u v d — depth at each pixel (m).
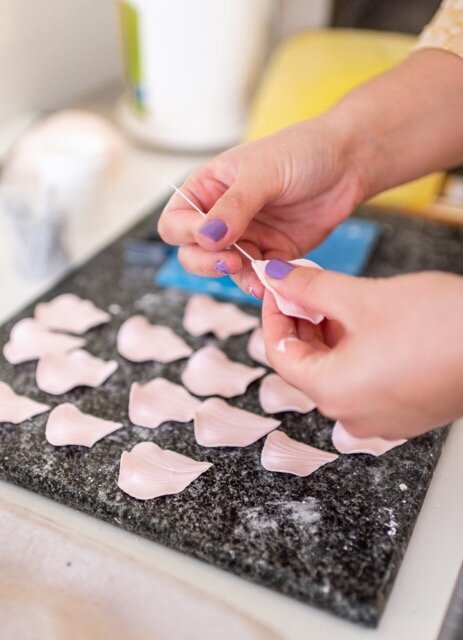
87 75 0.87
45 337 0.54
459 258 0.63
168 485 0.43
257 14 0.74
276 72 0.74
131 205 0.71
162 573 0.38
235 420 0.47
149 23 0.72
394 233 0.66
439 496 0.44
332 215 0.51
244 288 0.47
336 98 0.71
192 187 0.46
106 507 0.42
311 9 0.86
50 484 0.43
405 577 0.40
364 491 0.43
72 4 0.81
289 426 0.47
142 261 0.62
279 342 0.39
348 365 0.36
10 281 0.62
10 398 0.49
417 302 0.36
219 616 0.37
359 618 0.37
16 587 0.39
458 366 0.35
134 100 0.78
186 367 0.52
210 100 0.77
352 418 0.38
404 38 0.77
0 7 0.72
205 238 0.41
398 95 0.50
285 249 0.51
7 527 0.40
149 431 0.46
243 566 0.39
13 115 0.78
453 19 0.50
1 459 0.44
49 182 0.63
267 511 0.42
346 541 0.40
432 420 0.37
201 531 0.41
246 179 0.44
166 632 0.37
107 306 0.58
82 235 0.67
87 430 0.46
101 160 0.65
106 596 0.38
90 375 0.51
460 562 0.40
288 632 0.37
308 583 0.38
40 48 0.79
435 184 0.68
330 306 0.38
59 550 0.39
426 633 0.37
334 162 0.48
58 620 0.38
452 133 0.51
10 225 0.60
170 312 0.57
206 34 0.72
